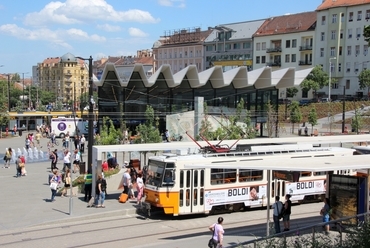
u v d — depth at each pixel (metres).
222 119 51.41
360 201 18.55
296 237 12.81
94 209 24.55
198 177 23.61
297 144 27.86
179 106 59.59
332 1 90.06
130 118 57.06
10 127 82.62
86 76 187.12
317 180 27.42
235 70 58.75
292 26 96.44
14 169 40.03
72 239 19.52
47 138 69.38
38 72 199.50
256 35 101.25
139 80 56.72
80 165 34.50
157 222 22.86
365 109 73.88
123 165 33.97
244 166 16.66
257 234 19.98
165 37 127.88
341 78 88.44
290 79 62.31
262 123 62.72
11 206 25.23
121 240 19.47
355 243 12.43
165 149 27.14
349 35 87.06
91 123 30.23
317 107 79.06
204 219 23.53
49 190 30.05
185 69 56.66
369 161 18.16
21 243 18.81
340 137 34.16
